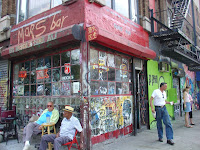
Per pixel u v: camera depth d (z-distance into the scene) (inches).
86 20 178.5
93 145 180.7
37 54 235.5
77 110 181.2
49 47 199.9
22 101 253.0
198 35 491.8
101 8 203.0
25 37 241.9
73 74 190.5
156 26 333.4
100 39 171.8
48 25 212.8
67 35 170.7
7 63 278.8
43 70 226.7
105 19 204.8
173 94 323.0
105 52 210.1
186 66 477.4
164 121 209.2
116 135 215.0
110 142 204.7
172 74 374.6
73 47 191.9
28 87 247.4
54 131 175.9
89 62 178.2
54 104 206.5
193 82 534.3
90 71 185.6
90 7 186.5
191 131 265.9
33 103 235.8
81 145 160.7
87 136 171.5
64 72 199.9
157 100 215.3
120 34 225.8
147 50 254.8
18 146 193.2
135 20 281.1
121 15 237.6
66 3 193.3
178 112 401.1
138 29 270.7
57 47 205.6
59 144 139.7
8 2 279.9
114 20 220.4
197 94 565.0
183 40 329.4
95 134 184.9
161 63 316.8
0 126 240.8
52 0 227.1
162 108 212.7
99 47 199.8
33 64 243.0
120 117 224.1
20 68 263.1
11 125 234.2
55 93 208.7
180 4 396.8
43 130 169.2
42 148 147.6
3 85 281.9
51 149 161.8
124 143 206.8
